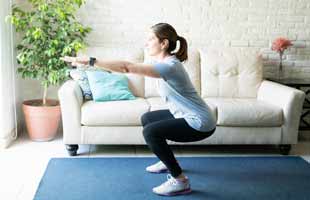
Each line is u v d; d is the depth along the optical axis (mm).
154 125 2367
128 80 3619
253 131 3197
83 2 3736
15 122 3547
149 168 2797
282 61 4188
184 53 2426
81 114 3047
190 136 2395
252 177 2773
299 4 4086
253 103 3314
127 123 3064
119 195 2385
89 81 3365
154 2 3904
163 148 2369
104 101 3287
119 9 3875
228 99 3566
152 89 3664
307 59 4207
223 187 2580
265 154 3340
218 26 4031
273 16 4078
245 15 4047
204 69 3777
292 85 3943
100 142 3094
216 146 3531
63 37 3439
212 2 3980
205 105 2410
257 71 3811
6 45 3322
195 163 3033
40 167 2836
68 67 3465
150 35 2373
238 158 3197
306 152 3430
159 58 2416
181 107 2367
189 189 2459
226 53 3865
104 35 3904
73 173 2719
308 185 2654
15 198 2320
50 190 2422
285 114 3201
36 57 3355
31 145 3354
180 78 2270
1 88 3150
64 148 3297
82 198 2322
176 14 3953
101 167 2859
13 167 2820
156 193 2426
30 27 3459
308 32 4152
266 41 4121
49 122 3424
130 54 3676
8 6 3389
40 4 3387
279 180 2732
